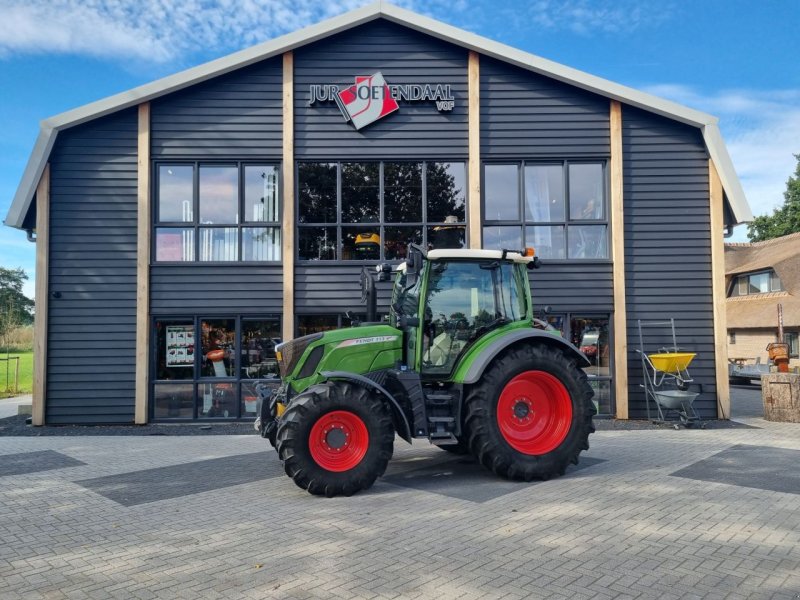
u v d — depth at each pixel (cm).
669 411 1109
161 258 1141
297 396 634
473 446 678
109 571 429
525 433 692
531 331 710
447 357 715
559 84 1168
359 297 1139
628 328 1138
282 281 1133
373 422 626
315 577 410
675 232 1153
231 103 1148
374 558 444
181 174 1152
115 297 1116
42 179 1116
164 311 1124
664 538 479
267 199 1158
